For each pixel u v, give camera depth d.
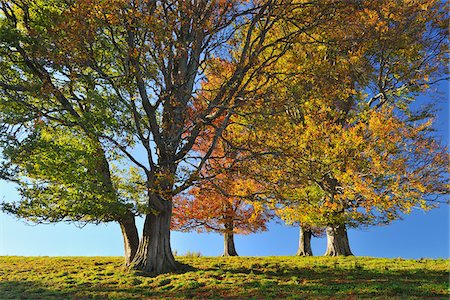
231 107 13.05
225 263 15.63
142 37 12.11
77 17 10.91
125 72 12.20
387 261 15.95
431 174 15.59
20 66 12.34
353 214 15.49
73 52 11.38
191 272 13.27
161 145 13.37
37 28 12.07
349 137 14.77
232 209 19.98
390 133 15.38
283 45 14.94
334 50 14.81
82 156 11.93
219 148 18.27
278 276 12.95
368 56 16.34
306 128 15.32
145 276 13.05
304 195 15.80
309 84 13.53
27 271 14.43
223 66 15.02
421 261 15.89
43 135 13.68
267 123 12.97
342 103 16.66
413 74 17.31
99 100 11.26
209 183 14.37
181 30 13.62
